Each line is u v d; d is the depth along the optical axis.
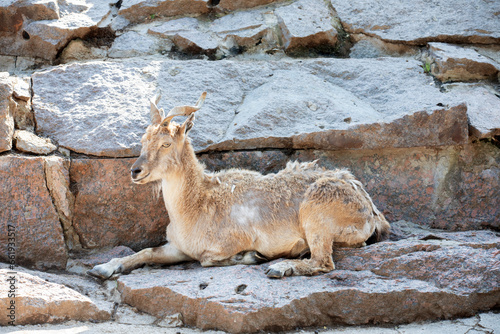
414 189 15.31
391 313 11.27
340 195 12.59
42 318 10.78
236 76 17.06
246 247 13.17
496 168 15.31
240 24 19.31
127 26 19.36
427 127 14.79
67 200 14.02
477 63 17.12
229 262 13.18
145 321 11.35
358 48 19.27
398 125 14.73
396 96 16.58
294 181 13.42
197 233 13.23
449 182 15.34
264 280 11.66
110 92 15.88
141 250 14.09
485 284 11.35
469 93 16.61
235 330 10.60
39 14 18.36
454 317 11.35
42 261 13.77
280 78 16.98
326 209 12.52
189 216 13.27
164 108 15.49
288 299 10.94
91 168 14.30
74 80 16.25
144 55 18.48
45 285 11.35
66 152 14.54
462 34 18.34
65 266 13.90
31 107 15.27
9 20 18.25
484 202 15.25
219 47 18.73
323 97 16.20
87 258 14.12
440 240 13.20
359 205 12.71
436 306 11.27
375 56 19.02
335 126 15.06
